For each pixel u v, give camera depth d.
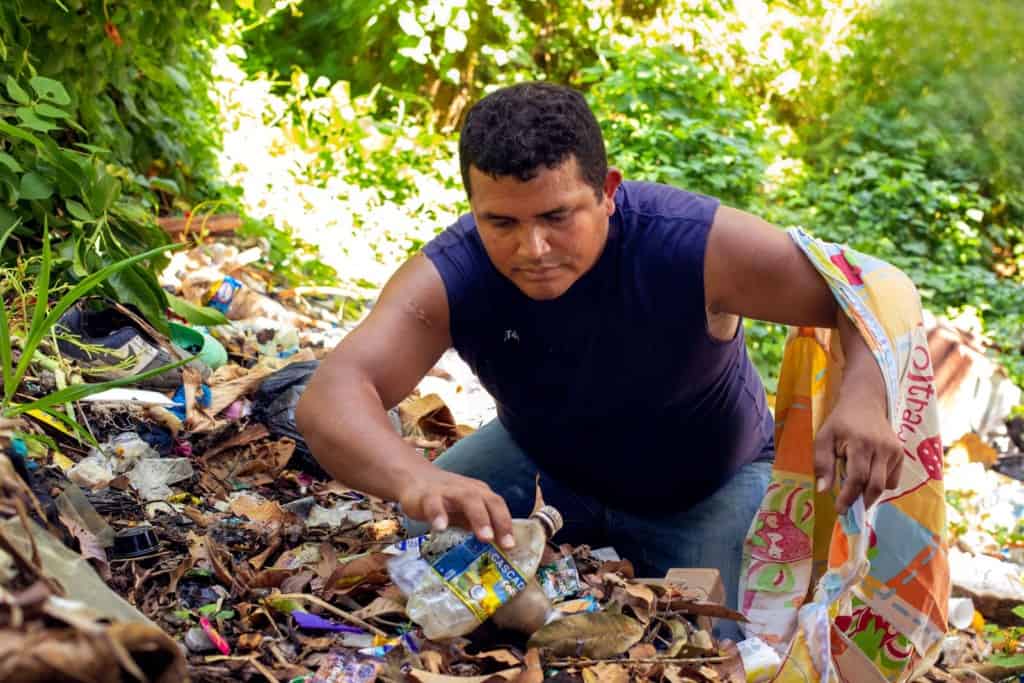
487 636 2.47
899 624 2.67
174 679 1.47
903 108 10.76
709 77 9.14
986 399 6.37
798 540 2.87
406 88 9.80
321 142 8.45
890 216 9.52
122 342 3.66
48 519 2.38
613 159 8.57
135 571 2.56
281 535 2.88
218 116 7.43
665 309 2.62
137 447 3.27
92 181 3.77
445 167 8.49
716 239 2.58
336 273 6.47
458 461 3.24
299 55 9.87
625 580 2.73
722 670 2.45
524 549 2.43
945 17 10.73
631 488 3.07
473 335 2.70
